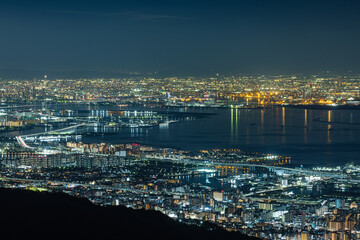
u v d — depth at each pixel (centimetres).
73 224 17288
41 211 18212
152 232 18038
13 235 15562
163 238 17650
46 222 17050
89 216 18512
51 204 19512
